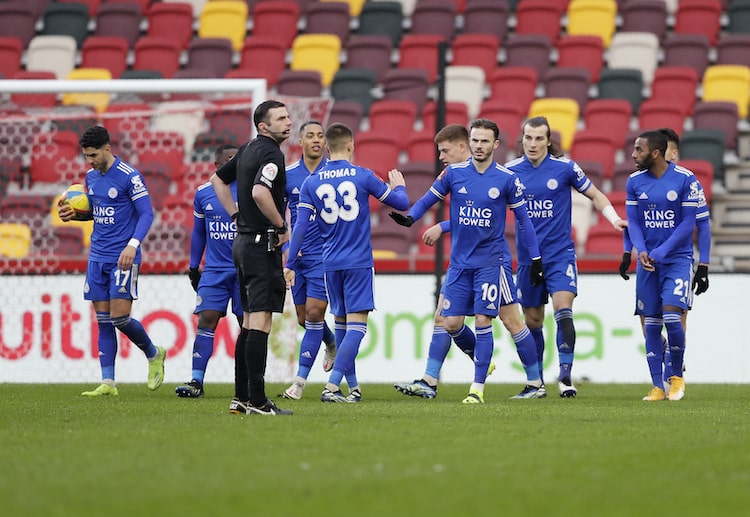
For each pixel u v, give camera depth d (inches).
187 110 2025.1
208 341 1381.6
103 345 1409.9
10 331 1765.5
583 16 2920.8
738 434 906.1
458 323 1275.8
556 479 675.4
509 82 2711.6
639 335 1749.5
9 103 2316.7
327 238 1272.1
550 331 1756.9
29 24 2970.0
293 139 2066.9
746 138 2600.9
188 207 2208.4
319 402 1267.2
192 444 818.8
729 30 2910.9
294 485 647.8
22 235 2166.6
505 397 1389.0
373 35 2915.8
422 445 818.8
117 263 1380.4
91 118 2300.7
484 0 2945.4
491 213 1248.8
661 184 1357.0
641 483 665.0
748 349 1761.8
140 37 3004.4
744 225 2399.1
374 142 2496.3
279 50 2856.8
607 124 2591.0
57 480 663.8
